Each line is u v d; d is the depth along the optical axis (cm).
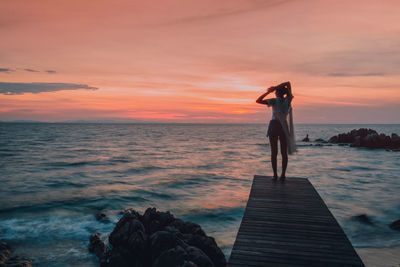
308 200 489
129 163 3183
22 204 1470
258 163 3244
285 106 606
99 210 1374
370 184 1991
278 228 380
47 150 4675
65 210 1369
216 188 1898
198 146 6003
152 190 1827
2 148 4994
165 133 14188
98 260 854
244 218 411
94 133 13038
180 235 761
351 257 309
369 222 1200
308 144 6206
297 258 307
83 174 2434
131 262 728
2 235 1038
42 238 1014
